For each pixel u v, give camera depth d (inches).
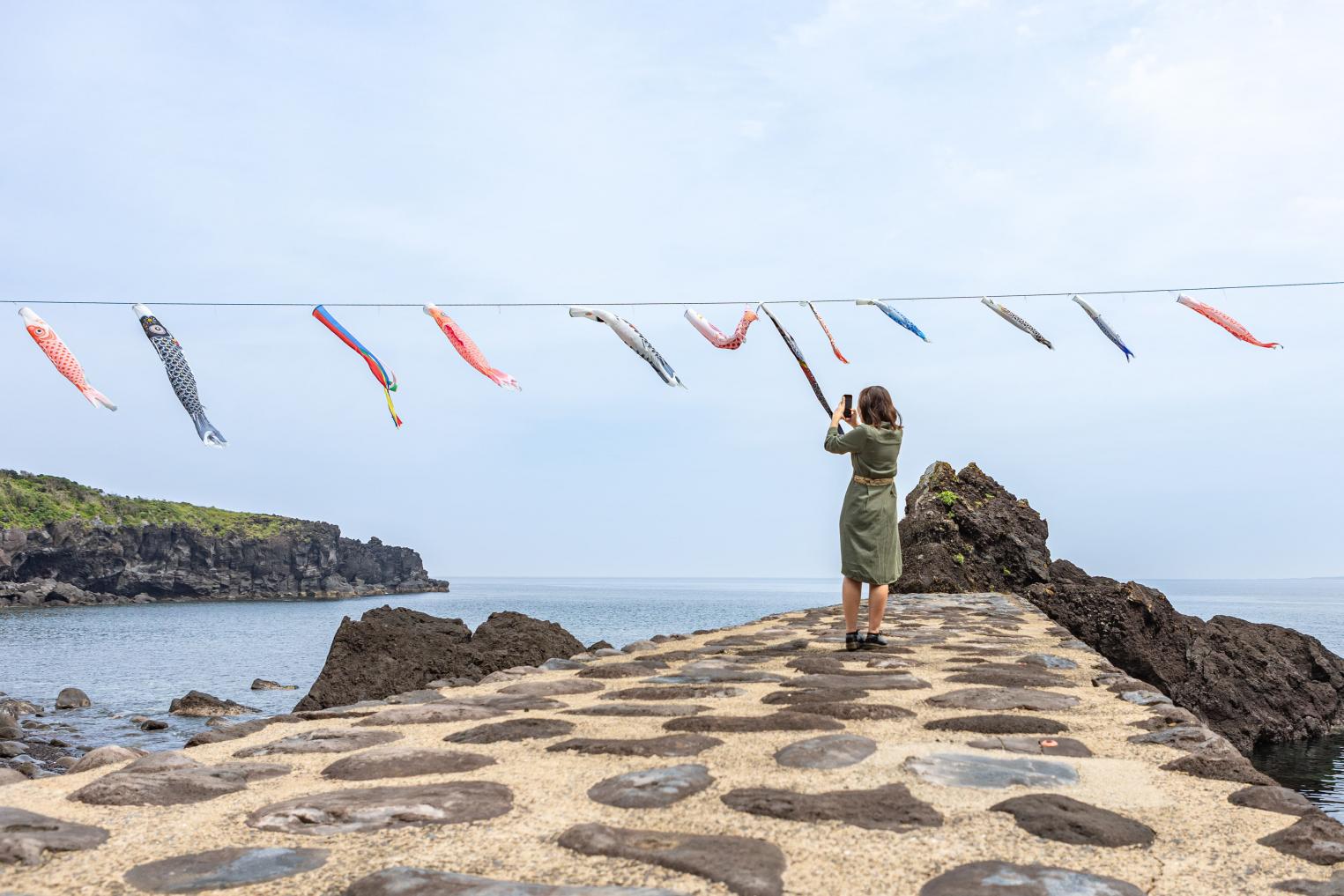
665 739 158.2
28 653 2053.4
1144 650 719.1
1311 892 87.3
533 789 127.0
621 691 231.9
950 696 204.1
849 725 172.7
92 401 229.9
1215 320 299.1
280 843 104.8
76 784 138.0
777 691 222.1
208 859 99.0
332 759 153.3
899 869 93.8
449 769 140.9
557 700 219.1
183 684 1408.7
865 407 296.7
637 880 90.1
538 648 551.2
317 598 6205.7
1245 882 90.7
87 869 96.6
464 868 94.6
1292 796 119.8
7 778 143.1
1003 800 118.6
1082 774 134.6
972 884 88.5
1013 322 310.2
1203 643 788.0
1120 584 745.6
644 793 121.7
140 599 5132.9
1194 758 138.7
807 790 123.6
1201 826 109.4
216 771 138.5
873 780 129.5
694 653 329.4
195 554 5546.3
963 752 147.3
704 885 88.4
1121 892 86.8
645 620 3570.4
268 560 5954.7
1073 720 180.5
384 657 521.7
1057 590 717.9
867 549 303.6
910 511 780.0
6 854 98.8
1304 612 5452.8
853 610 310.5
